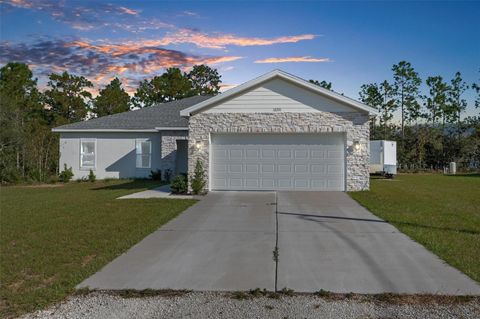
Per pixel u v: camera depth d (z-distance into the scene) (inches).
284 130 622.2
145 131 929.5
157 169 936.9
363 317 186.1
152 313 191.9
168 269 253.4
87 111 1824.6
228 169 637.3
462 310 191.6
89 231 356.2
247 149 635.5
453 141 1547.7
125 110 1913.1
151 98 1900.8
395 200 543.2
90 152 959.0
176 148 886.4
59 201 556.4
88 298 209.6
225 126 629.3
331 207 482.3
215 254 286.2
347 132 617.9
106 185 813.9
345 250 293.7
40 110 1755.7
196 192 610.9
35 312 193.0
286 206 489.7
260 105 625.6
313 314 189.6
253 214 439.8
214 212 453.1
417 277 235.3
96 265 258.7
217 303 202.7
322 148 628.1
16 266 257.8
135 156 945.5
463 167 1526.8
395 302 201.3
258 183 634.2
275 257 277.3
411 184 834.8
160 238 334.3
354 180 620.4
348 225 380.8
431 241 312.8
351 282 228.4
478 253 281.0
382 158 1050.7
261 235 342.6
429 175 1199.6
